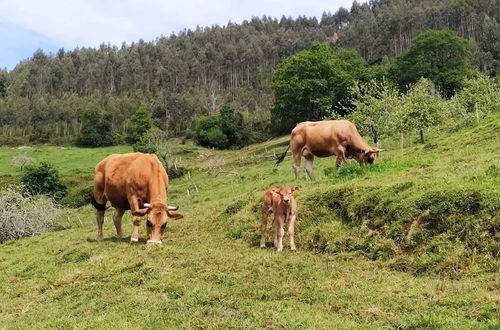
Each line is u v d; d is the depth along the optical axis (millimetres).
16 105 140750
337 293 8141
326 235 11609
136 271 10555
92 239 16094
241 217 14859
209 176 46219
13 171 69625
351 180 14680
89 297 9281
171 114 129000
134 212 13031
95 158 80938
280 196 11562
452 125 34625
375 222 11203
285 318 7125
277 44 191875
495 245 8820
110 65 182250
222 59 178875
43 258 13945
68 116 132000
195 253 11695
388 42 137875
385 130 32594
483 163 13625
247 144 87812
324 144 18406
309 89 62594
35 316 8633
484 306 6902
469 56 74750
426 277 8797
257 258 10625
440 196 10453
